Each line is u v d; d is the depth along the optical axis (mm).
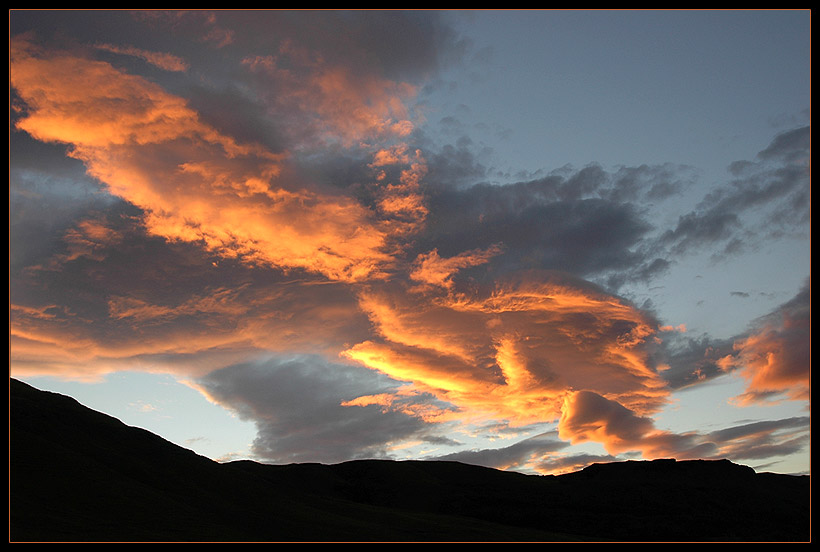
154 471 105688
